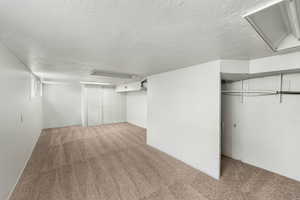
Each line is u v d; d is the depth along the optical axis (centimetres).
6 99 187
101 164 291
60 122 667
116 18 121
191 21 124
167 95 346
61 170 265
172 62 261
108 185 220
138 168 275
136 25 133
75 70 347
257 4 100
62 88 668
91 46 188
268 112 261
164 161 306
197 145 270
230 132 323
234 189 211
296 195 197
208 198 193
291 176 235
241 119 302
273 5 99
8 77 194
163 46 186
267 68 221
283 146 243
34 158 318
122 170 267
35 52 212
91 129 623
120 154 346
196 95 272
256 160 278
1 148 170
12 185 202
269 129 260
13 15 115
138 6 104
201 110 262
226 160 307
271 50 191
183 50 199
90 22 128
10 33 149
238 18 118
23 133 266
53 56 232
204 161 257
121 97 787
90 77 464
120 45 184
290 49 178
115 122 769
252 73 239
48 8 106
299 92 225
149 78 412
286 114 239
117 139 475
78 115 717
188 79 289
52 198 190
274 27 135
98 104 715
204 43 174
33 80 389
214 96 240
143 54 219
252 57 225
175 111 322
